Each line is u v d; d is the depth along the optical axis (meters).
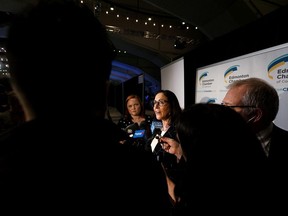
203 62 3.58
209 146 0.59
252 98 1.03
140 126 2.47
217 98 2.70
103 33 0.41
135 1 6.65
